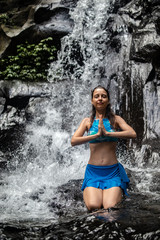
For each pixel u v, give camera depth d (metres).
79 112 8.69
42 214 3.54
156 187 4.31
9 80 9.62
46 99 9.07
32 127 8.65
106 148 3.58
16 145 8.41
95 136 3.44
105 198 3.33
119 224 2.54
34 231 2.61
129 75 7.68
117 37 9.00
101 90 3.64
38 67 10.84
